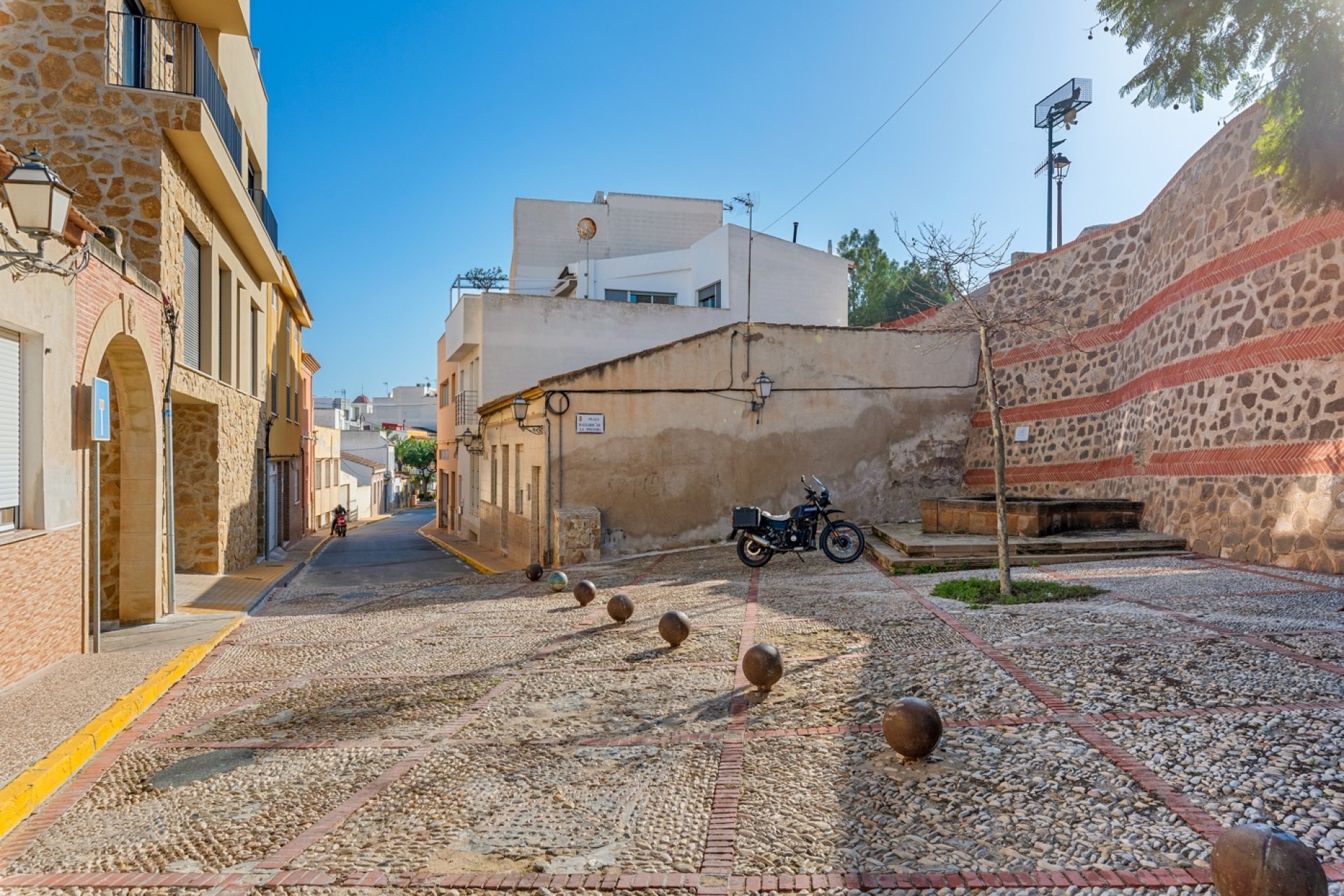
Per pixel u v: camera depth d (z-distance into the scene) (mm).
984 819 3387
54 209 5797
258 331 18016
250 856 3596
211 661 7805
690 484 15438
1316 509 8406
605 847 3445
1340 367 8336
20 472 6770
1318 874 2408
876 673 5578
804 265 25641
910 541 11219
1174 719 4230
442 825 3773
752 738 4590
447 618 9586
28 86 10016
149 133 10195
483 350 21484
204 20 12898
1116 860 2973
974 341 16750
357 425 71062
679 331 22891
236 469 15133
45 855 3768
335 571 17594
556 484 14867
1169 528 10859
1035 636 6176
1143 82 6129
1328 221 8688
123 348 8891
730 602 9070
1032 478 14875
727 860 3256
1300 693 4438
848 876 3057
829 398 16156
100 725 5426
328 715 5691
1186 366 10867
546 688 5957
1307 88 5449
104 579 9672
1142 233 12914
